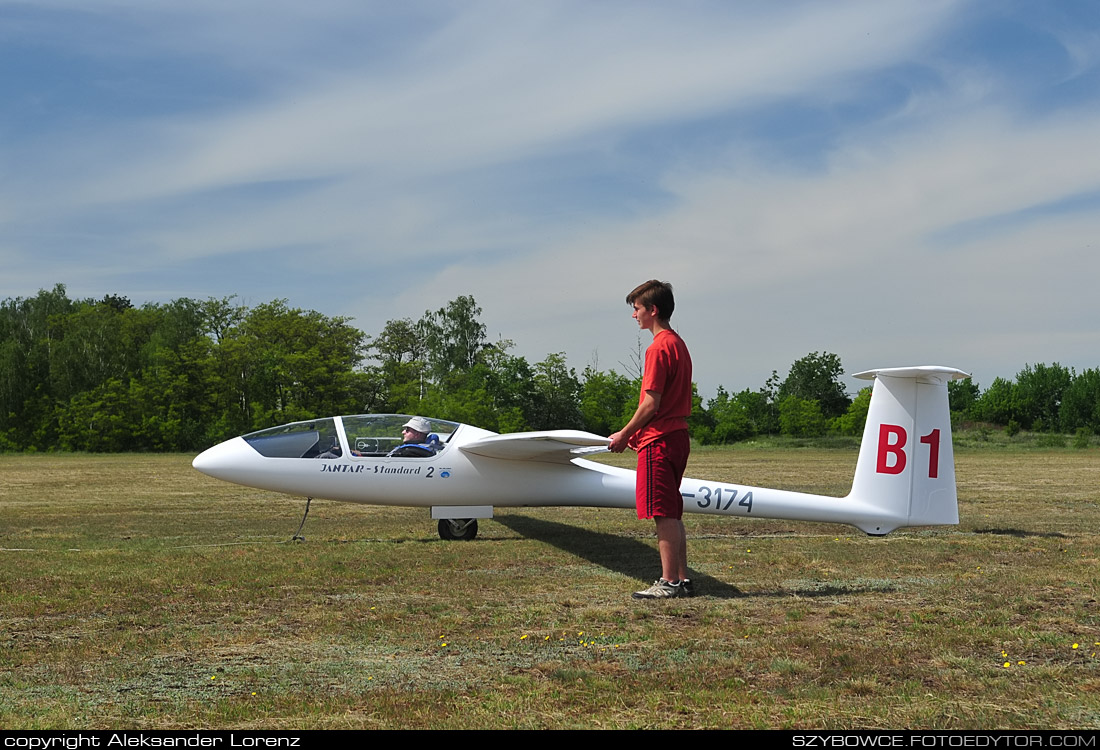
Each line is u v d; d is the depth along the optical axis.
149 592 6.04
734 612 5.36
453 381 59.81
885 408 8.77
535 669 4.12
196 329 64.44
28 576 6.60
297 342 56.41
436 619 5.22
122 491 15.78
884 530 8.80
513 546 8.37
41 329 64.44
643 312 6.02
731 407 52.72
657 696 3.64
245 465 9.28
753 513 8.93
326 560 7.42
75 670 4.12
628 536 9.20
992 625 4.94
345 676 4.02
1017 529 9.80
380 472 9.22
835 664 4.14
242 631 4.93
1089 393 58.19
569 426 59.25
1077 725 3.26
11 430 53.59
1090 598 5.71
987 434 50.25
